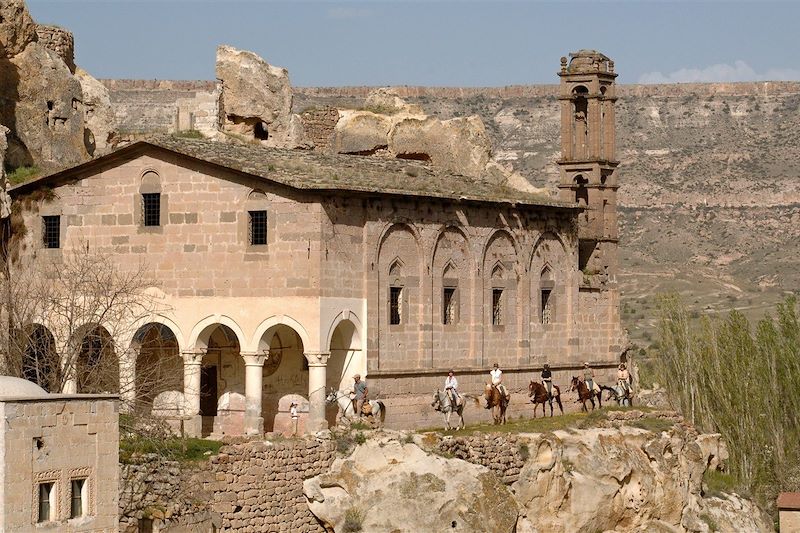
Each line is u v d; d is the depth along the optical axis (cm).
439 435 7300
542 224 8675
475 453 7400
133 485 6241
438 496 7031
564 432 7994
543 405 8406
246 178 7244
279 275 7169
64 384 6838
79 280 7325
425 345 7781
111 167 7531
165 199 7406
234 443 6656
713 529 8606
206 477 6494
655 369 11600
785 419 10700
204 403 7544
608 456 8031
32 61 8481
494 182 9762
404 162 8600
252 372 7200
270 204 7194
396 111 10606
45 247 7656
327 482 6906
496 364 8119
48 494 4941
